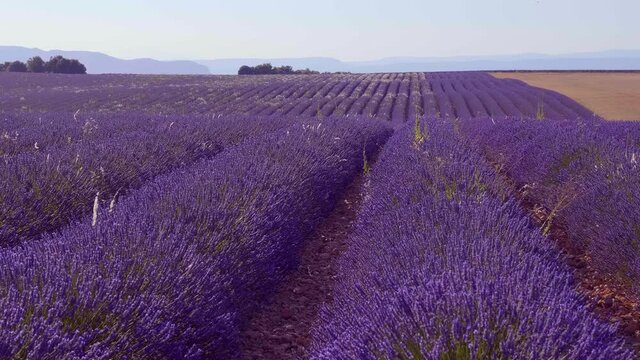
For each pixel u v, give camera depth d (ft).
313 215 23.03
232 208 16.67
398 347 8.68
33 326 8.68
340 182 29.86
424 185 20.33
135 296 10.47
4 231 15.71
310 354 10.75
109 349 8.98
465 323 8.44
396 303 9.73
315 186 24.31
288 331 14.33
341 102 113.60
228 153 27.89
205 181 19.25
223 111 102.32
